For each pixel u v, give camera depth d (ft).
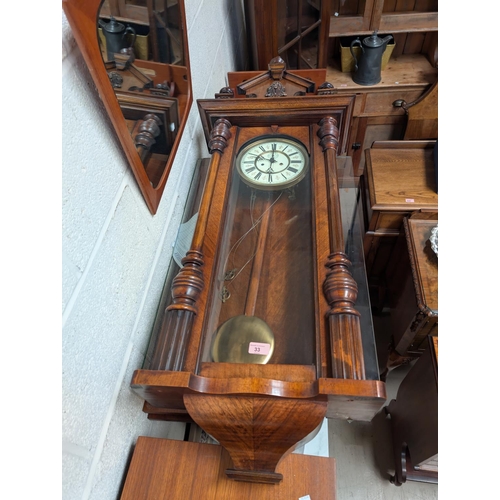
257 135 2.69
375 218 4.15
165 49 2.17
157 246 2.35
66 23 1.33
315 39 5.07
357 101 5.44
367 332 1.78
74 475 1.42
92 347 1.55
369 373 1.62
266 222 2.37
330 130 2.51
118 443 1.81
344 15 5.24
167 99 2.24
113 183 1.72
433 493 3.66
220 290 2.06
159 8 2.04
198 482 1.75
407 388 3.55
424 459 3.07
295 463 1.74
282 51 4.93
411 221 3.97
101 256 1.62
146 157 2.02
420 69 5.50
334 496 1.66
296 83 2.95
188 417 2.06
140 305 2.08
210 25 3.68
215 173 2.46
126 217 1.87
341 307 1.71
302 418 1.56
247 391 1.54
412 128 5.47
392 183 4.23
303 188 2.43
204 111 2.70
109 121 1.66
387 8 5.24
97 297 1.59
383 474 3.81
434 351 2.99
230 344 1.82
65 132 1.33
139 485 1.76
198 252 2.02
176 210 2.72
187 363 1.69
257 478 1.69
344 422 4.17
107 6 1.46
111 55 1.52
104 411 1.67
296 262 2.14
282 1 4.51
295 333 1.83
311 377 1.62
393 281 4.47
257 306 2.00
